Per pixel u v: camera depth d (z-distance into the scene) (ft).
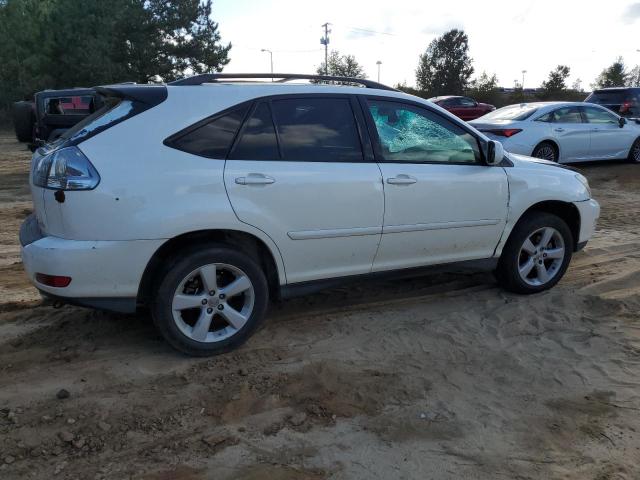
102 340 13.71
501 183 15.80
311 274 13.82
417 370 12.62
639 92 54.24
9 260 20.75
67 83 118.11
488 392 11.82
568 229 17.15
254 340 13.92
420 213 14.65
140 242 11.72
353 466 9.48
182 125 12.19
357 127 14.02
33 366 12.44
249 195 12.53
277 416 10.80
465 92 162.71
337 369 12.53
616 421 10.87
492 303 16.47
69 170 11.40
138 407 10.96
